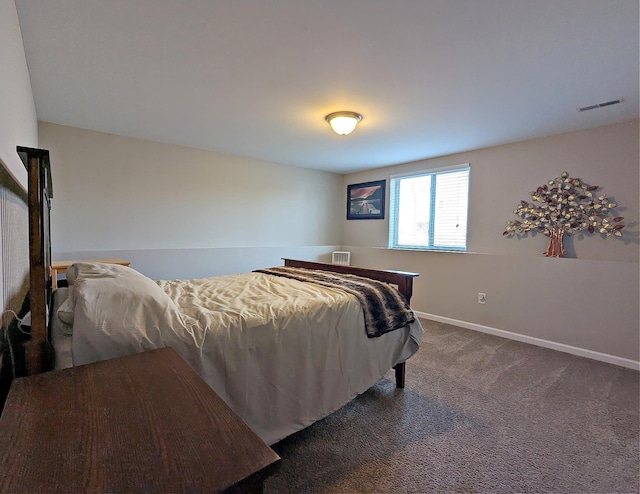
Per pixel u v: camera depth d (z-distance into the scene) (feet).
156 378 2.98
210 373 4.59
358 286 7.36
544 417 6.47
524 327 11.05
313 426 6.12
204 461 1.87
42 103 8.65
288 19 5.17
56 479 1.72
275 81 7.29
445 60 6.30
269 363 5.27
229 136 11.55
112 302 4.19
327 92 7.81
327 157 14.51
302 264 10.84
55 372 3.08
